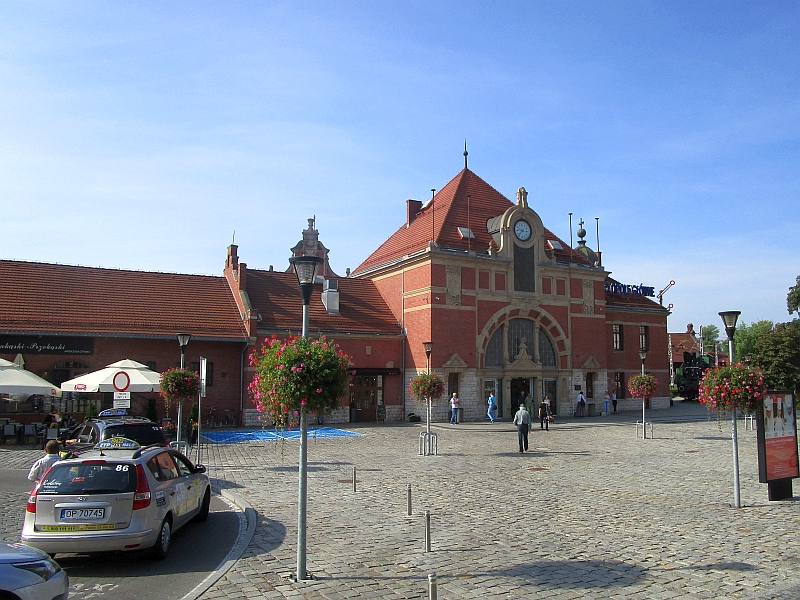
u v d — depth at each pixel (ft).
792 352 177.17
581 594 27.12
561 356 142.82
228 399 114.83
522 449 79.61
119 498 31.53
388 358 131.13
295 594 27.14
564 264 145.59
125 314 109.81
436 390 79.92
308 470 64.03
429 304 126.93
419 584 28.43
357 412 125.80
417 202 159.74
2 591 19.34
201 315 116.88
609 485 54.85
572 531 38.32
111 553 34.50
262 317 120.88
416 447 85.35
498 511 44.16
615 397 155.63
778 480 47.83
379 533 37.86
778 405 48.62
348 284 142.41
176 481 36.76
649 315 168.96
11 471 64.23
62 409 99.45
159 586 28.89
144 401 107.86
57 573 21.62
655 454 76.59
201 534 38.78
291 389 30.35
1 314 98.89
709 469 63.98
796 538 36.52
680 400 207.92
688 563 31.60
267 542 35.94
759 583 28.55
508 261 136.36
